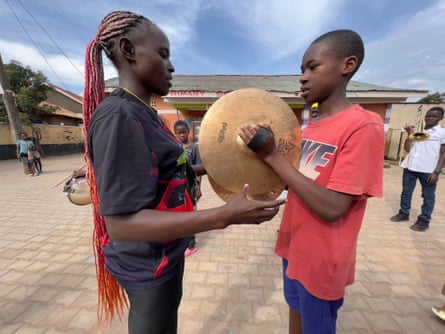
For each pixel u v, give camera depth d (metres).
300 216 1.16
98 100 1.02
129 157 0.72
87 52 0.99
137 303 0.98
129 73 0.89
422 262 2.66
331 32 1.03
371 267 2.56
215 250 2.93
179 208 0.99
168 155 0.89
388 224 3.77
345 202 0.94
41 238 3.23
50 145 16.20
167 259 0.97
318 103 1.16
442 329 1.77
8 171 9.05
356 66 1.03
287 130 1.03
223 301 2.04
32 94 14.57
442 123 10.97
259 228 3.62
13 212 4.28
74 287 2.21
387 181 7.10
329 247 1.07
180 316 1.87
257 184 1.05
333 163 1.02
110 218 0.71
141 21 0.87
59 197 5.27
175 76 12.57
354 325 1.80
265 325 1.79
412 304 2.02
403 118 12.39
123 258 0.95
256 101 1.02
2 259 2.70
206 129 1.02
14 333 1.72
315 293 1.12
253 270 2.50
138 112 0.81
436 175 3.32
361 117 0.96
